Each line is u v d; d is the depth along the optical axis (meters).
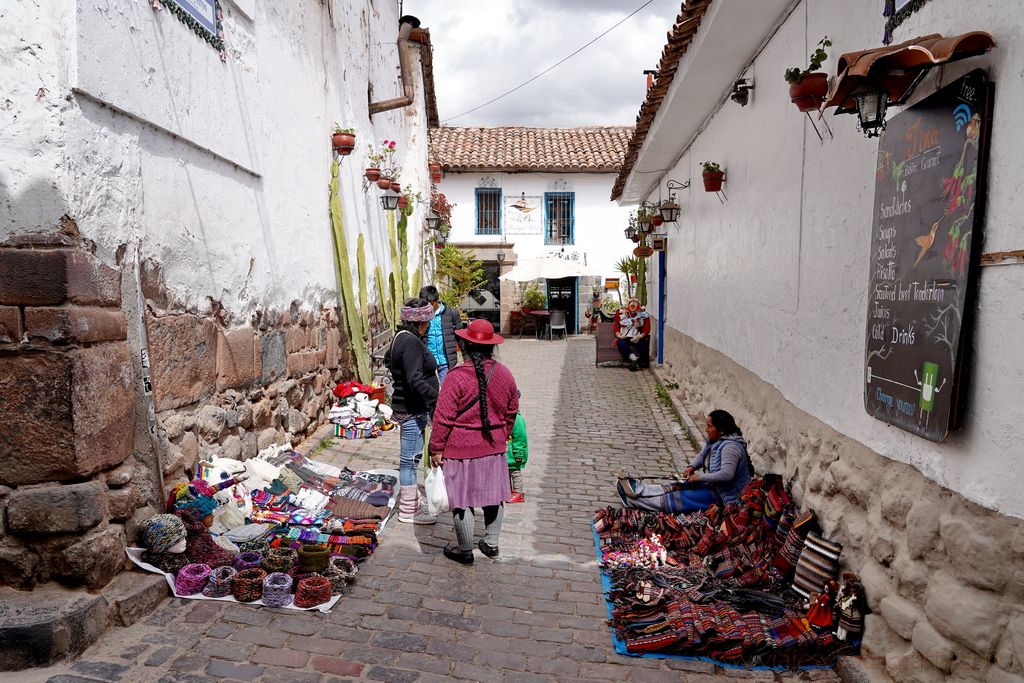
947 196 2.98
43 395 3.43
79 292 3.51
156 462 4.19
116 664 3.25
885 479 3.60
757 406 6.36
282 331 6.73
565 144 22.27
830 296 4.46
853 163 4.13
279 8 6.66
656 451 8.07
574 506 6.08
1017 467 2.59
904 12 3.45
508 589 4.43
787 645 3.66
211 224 5.18
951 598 2.89
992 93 2.74
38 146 3.41
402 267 13.11
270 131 6.43
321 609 3.94
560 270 18.50
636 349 14.02
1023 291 2.54
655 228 14.03
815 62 4.27
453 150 21.59
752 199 6.68
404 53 11.24
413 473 5.41
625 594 4.31
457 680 3.40
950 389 2.90
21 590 3.53
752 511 4.88
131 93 4.02
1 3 3.37
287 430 6.78
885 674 3.36
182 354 4.73
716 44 6.35
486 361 4.62
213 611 3.80
